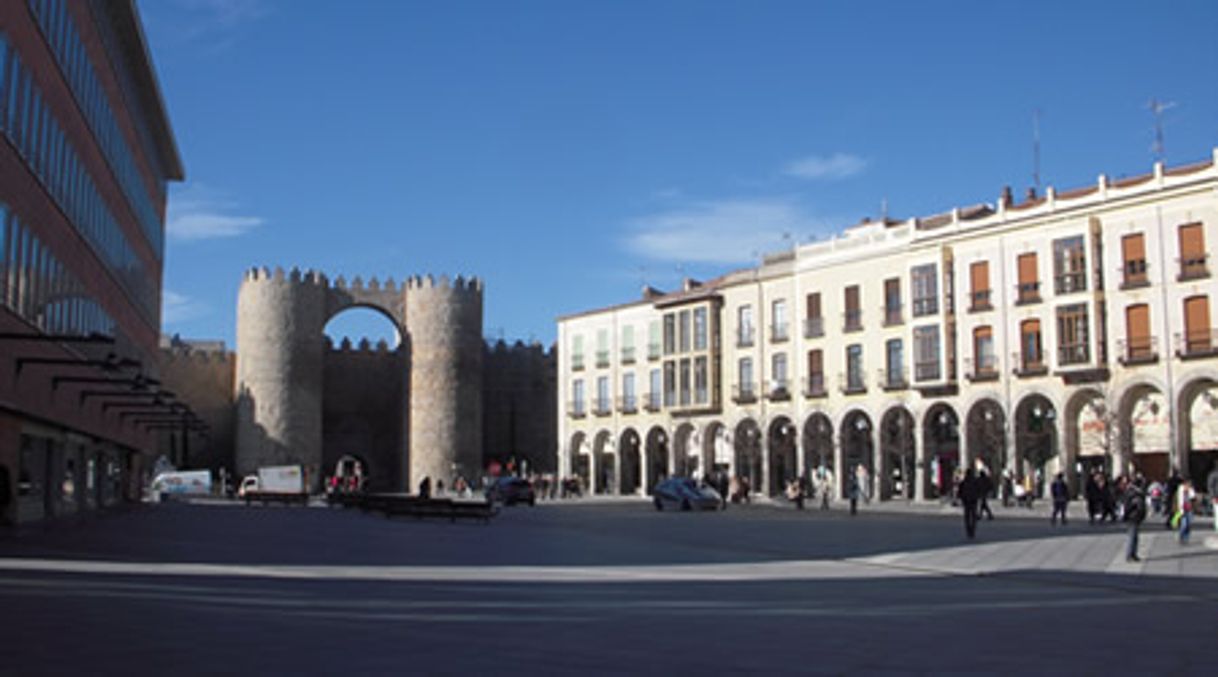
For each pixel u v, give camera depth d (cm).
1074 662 1036
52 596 1481
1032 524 3625
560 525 3962
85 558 2202
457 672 962
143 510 5034
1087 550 2408
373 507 4922
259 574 1909
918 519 4038
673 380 7600
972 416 5856
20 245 2809
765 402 6981
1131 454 5219
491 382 10344
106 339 2591
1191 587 1747
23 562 2055
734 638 1178
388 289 9650
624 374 8006
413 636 1168
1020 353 5659
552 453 10194
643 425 7812
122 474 5697
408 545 2814
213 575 1870
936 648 1117
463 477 9375
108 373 3844
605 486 8156
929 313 6062
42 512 3659
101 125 3956
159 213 5934
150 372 5634
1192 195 5091
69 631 1170
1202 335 5025
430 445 9362
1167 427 5116
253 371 9138
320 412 9325
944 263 6009
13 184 2711
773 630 1244
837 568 2173
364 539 3056
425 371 9462
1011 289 5722
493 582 1816
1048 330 5550
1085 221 5447
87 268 3731
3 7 2566
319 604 1452
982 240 5872
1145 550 2372
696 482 5378
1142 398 5256
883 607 1486
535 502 6694
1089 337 5391
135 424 5538
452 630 1219
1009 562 2197
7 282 2686
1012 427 5659
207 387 9731
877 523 3719
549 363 10312
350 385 10162
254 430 9062
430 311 9512
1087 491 3672
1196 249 5075
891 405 6238
